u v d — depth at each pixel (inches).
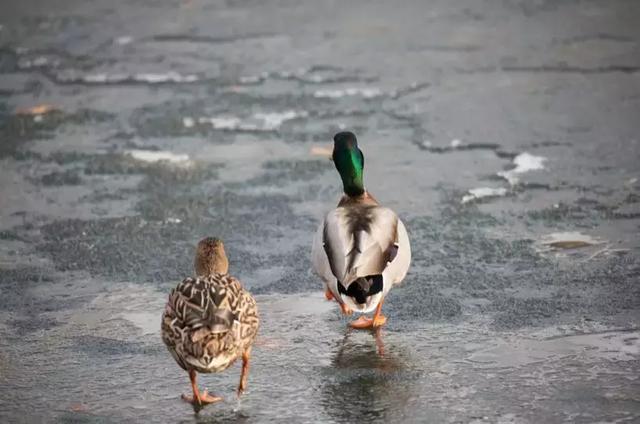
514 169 549.6
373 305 354.0
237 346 305.9
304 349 373.7
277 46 780.6
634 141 583.8
